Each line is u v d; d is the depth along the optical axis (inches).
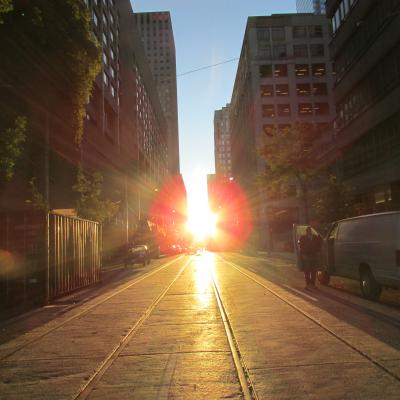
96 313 494.0
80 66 813.2
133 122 3307.1
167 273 1071.6
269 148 1526.8
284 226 3048.7
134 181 3176.7
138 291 697.6
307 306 479.8
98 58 837.8
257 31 3316.9
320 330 358.0
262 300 539.8
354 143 1505.9
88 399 220.8
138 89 3727.9
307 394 216.4
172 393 225.6
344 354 285.0
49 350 327.9
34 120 871.7
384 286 496.1
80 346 336.8
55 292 625.3
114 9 2682.1
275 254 2245.3
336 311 443.5
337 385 227.3
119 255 2416.3
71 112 906.1
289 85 3260.3
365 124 1373.0
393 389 219.3
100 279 877.8
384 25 1188.5
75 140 1006.4
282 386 229.0
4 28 661.9
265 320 410.0
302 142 1509.6
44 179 956.0
